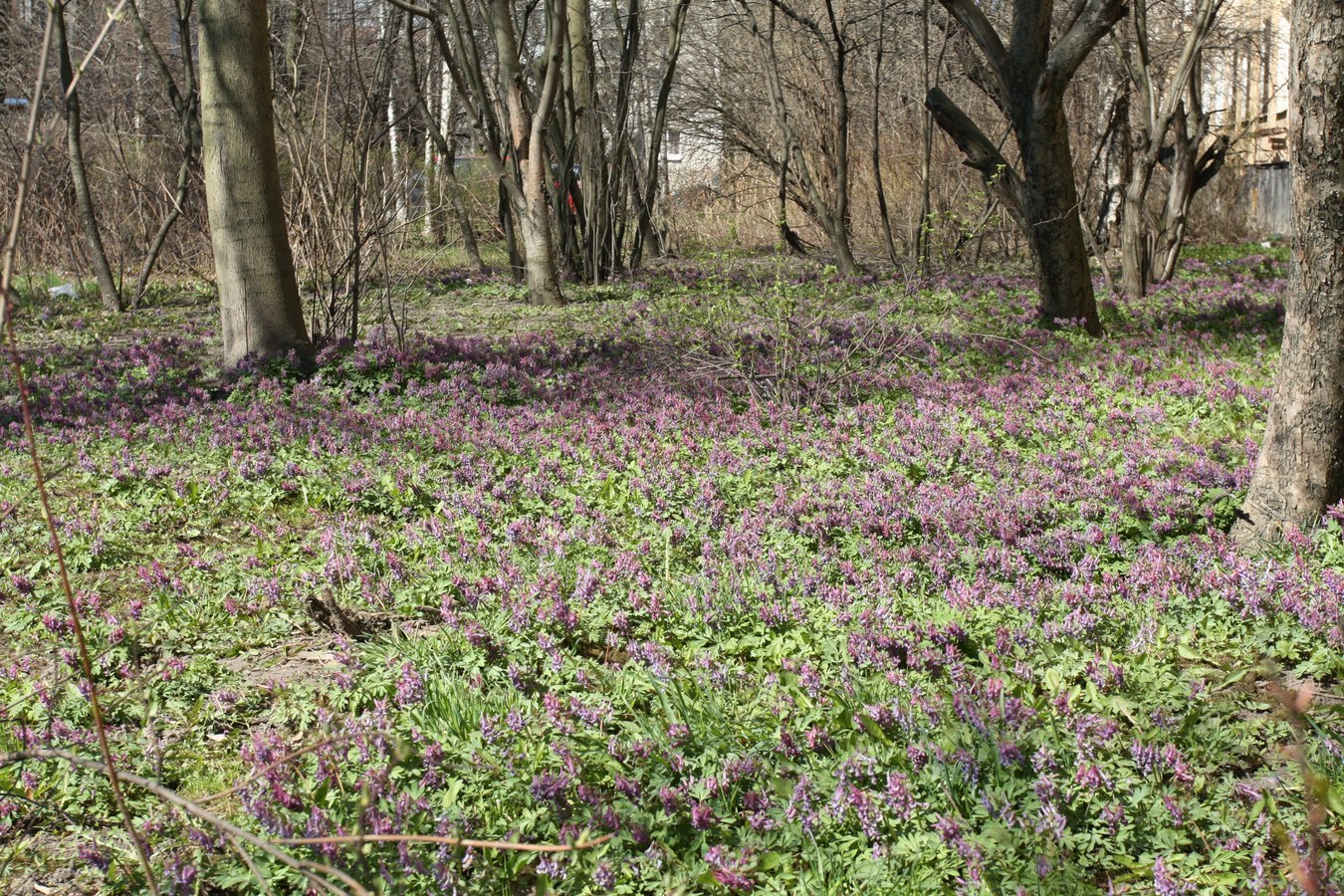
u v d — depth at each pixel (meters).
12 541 6.75
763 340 11.71
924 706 4.21
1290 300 6.25
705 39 28.27
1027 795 3.79
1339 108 5.85
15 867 3.80
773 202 28.72
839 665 4.88
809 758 4.09
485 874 3.55
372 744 4.14
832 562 6.09
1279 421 6.34
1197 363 11.67
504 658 5.06
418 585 6.00
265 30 11.47
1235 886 3.51
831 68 25.20
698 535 6.81
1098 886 3.54
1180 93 16.59
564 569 6.11
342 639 5.41
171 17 25.97
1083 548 6.38
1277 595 5.41
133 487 7.91
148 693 4.85
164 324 16.47
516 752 4.14
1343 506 6.13
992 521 6.64
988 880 3.38
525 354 12.76
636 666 4.89
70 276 20.89
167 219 18.38
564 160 21.48
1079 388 10.55
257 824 3.83
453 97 23.83
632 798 3.89
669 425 9.33
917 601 5.56
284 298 11.81
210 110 11.41
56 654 5.26
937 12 21.72
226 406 10.20
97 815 4.05
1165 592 5.48
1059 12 23.69
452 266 23.83
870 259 24.39
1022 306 15.52
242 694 4.95
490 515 7.16
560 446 8.74
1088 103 26.23
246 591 6.04
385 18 20.88
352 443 8.94
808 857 3.61
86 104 22.23
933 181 23.83
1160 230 18.98
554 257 18.23
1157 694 4.51
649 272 22.72
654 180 23.34
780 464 8.33
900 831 3.73
